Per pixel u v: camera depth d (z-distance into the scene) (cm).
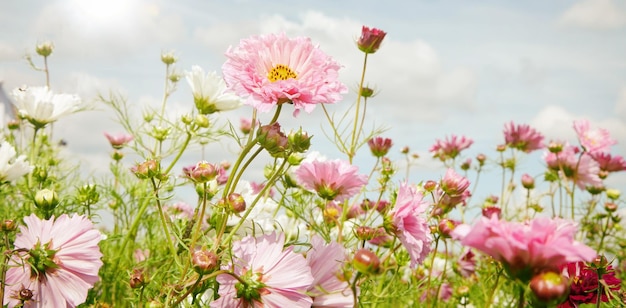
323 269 62
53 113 94
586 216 138
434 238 82
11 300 63
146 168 64
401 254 87
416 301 97
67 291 64
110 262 87
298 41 67
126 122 102
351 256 68
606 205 128
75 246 65
